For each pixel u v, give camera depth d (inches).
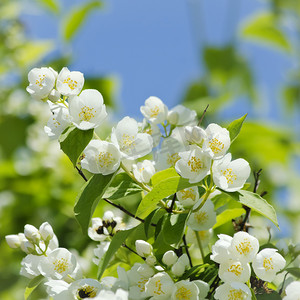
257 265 43.4
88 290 44.3
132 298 44.7
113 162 44.6
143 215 45.9
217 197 48.1
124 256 47.5
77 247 60.9
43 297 50.7
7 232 79.0
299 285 43.4
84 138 44.6
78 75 44.8
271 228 48.9
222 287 43.5
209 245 48.5
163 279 44.1
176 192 45.1
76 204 44.4
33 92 44.8
